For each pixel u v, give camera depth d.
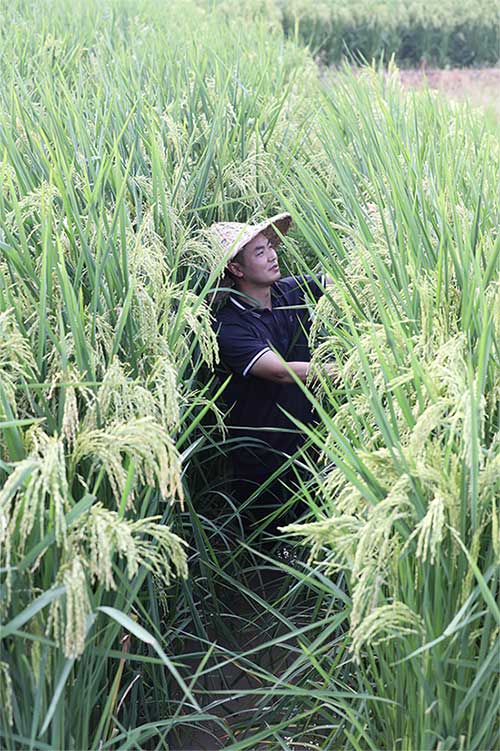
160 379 2.80
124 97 5.41
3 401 2.39
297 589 3.69
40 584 2.39
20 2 9.92
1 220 3.37
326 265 3.49
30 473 2.20
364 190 4.86
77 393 2.75
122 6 10.52
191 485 4.41
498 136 5.83
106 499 2.73
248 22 11.60
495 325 2.78
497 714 2.50
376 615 2.26
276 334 4.30
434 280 3.31
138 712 3.25
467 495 2.36
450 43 17.97
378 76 6.96
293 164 5.05
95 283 2.93
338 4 17.77
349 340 3.29
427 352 2.84
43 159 3.94
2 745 2.25
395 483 2.44
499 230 3.70
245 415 4.38
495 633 2.34
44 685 2.29
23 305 3.03
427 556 2.37
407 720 2.55
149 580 3.01
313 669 3.22
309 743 3.11
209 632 3.98
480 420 2.51
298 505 4.48
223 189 4.78
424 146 4.64
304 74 7.90
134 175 4.43
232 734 3.02
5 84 5.96
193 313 3.29
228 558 4.29
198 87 5.62
